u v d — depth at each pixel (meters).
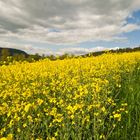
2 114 6.95
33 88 9.06
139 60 16.92
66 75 10.91
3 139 1.95
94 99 7.09
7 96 8.79
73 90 8.55
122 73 12.09
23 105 7.03
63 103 7.02
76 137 5.48
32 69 13.39
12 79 11.80
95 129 5.61
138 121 6.50
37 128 6.16
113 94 8.63
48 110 6.73
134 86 9.50
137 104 7.62
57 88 8.68
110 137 5.77
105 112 6.14
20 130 5.80
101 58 15.81
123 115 6.82
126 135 5.82
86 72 11.12
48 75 11.73
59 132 5.85
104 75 10.84
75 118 5.86
